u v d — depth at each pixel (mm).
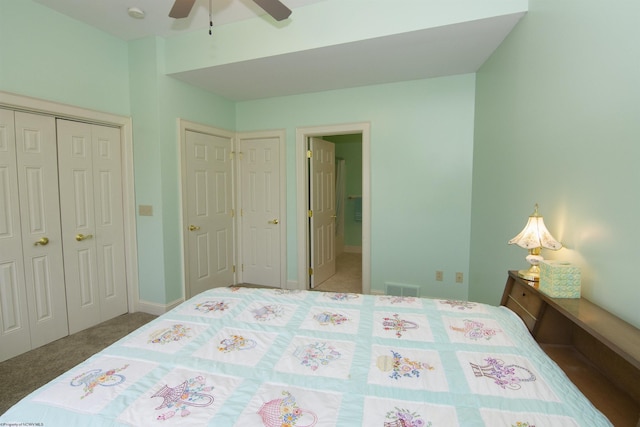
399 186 3344
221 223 3783
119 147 2973
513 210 2135
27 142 2344
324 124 3574
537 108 1806
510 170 2191
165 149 2992
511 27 2127
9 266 2281
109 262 2953
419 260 3338
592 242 1330
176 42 2873
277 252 3932
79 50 2602
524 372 1049
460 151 3115
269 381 1015
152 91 2902
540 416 849
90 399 923
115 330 2770
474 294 3004
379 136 3371
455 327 1388
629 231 1127
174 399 925
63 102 2508
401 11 2184
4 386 2012
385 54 2555
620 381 1083
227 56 2699
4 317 2266
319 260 4074
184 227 3213
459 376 1028
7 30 2178
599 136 1284
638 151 1084
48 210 2488
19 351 2354
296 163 3736
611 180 1220
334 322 1451
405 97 3248
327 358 1148
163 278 3045
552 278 1363
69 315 2664
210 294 1842
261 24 2568
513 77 2137
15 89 2230
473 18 2025
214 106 3598
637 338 996
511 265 2160
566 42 1517
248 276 4109
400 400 920
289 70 2891
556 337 1372
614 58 1195
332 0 2348
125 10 2445
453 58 2658
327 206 4277
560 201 1573
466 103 3061
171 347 1229
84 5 2373
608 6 1224
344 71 2934
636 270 1093
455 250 3209
